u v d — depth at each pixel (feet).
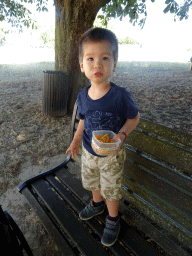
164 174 3.99
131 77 31.48
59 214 4.84
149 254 3.88
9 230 3.67
